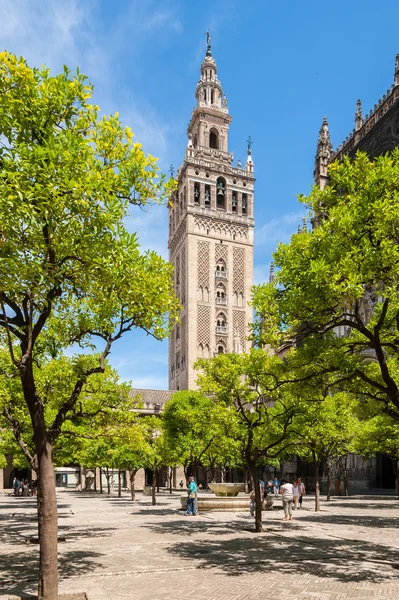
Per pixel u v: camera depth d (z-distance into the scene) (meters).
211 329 93.06
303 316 14.72
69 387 19.62
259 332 16.36
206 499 32.59
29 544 17.84
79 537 19.73
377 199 13.06
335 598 10.12
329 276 12.63
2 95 10.20
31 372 10.48
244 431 23.20
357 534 20.02
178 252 102.31
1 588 10.95
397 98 50.88
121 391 22.03
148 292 12.15
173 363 100.12
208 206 99.19
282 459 52.88
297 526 22.97
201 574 12.52
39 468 10.09
